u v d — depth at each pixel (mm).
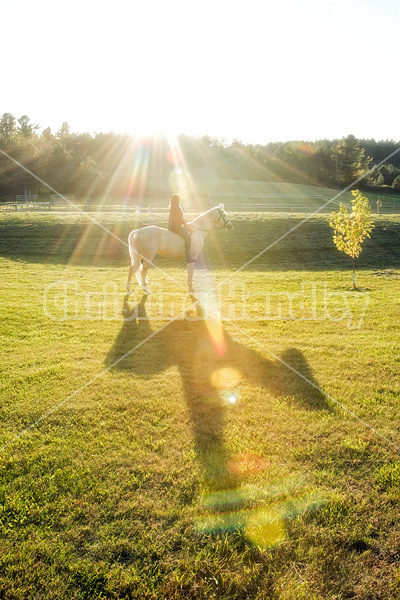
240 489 3402
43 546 2846
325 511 3146
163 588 2537
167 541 2887
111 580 2590
